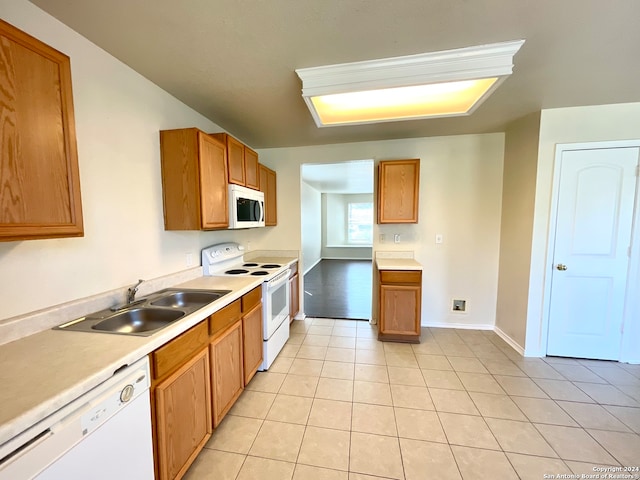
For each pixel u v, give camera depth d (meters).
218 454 1.53
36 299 1.21
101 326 1.34
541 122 2.41
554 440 1.62
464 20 1.30
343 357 2.63
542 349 2.60
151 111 1.85
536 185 2.47
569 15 1.27
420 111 2.26
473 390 2.10
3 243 1.10
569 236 2.47
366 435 1.67
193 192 1.90
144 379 1.08
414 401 1.98
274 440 1.63
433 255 3.30
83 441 0.84
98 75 1.48
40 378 0.85
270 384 2.19
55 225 1.04
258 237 3.71
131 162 1.70
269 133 2.95
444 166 3.20
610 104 2.30
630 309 2.43
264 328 2.38
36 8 1.19
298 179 3.57
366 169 4.72
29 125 0.95
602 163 2.36
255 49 1.52
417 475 1.40
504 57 1.54
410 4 1.19
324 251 9.60
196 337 1.44
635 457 1.50
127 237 1.67
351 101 2.07
